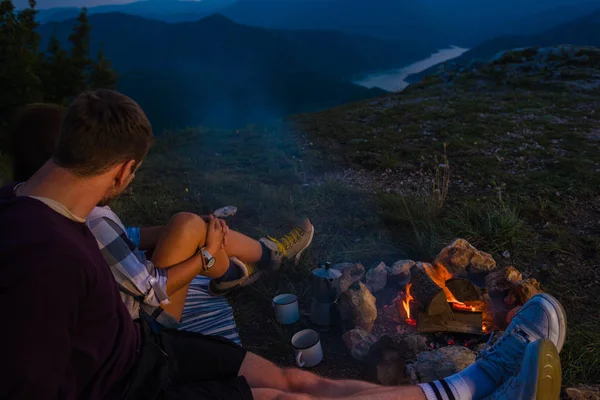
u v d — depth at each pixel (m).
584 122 8.45
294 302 2.99
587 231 4.07
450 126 8.22
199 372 1.88
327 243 4.03
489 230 3.88
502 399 1.81
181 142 8.22
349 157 6.73
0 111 8.82
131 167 1.39
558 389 1.79
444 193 4.78
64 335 1.14
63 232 1.20
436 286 2.68
